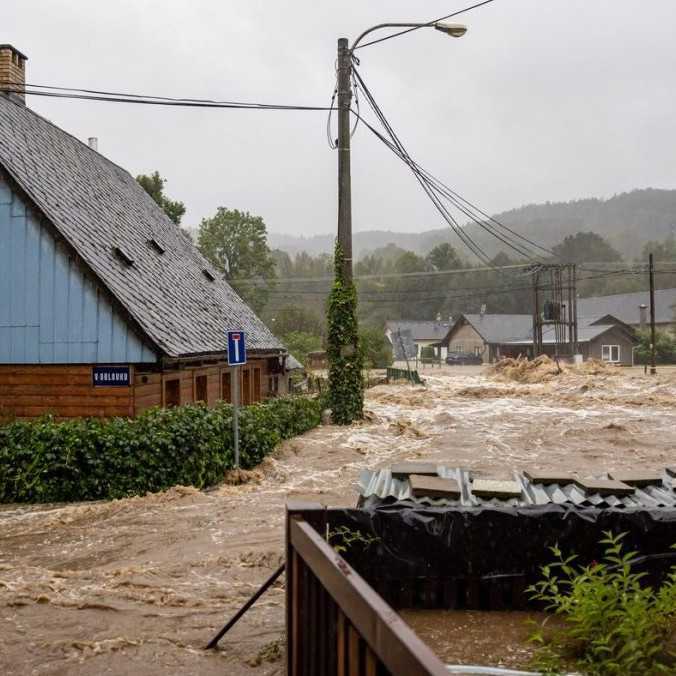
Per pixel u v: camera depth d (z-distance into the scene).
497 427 22.69
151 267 20.72
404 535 5.91
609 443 19.11
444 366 83.69
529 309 120.44
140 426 12.84
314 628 3.66
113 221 21.44
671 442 19.25
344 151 21.56
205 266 29.02
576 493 6.52
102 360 15.91
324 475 14.15
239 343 13.71
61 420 15.98
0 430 12.73
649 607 4.98
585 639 4.70
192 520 10.34
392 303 128.12
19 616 6.22
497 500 6.37
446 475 7.35
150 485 12.49
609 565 5.88
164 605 6.53
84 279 15.99
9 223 16.22
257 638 5.68
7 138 18.27
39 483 12.30
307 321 88.25
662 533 5.88
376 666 2.68
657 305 94.88
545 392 36.97
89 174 23.31
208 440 13.51
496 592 5.90
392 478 7.23
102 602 6.54
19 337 16.17
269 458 15.37
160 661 5.27
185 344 17.23
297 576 4.05
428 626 5.55
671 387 36.78
